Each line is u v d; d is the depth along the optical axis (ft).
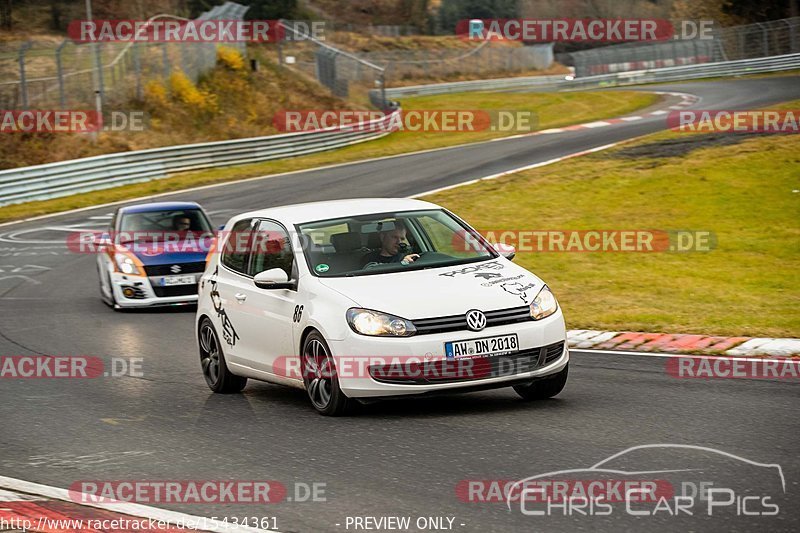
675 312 141.08
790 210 228.84
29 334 154.92
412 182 326.65
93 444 83.66
